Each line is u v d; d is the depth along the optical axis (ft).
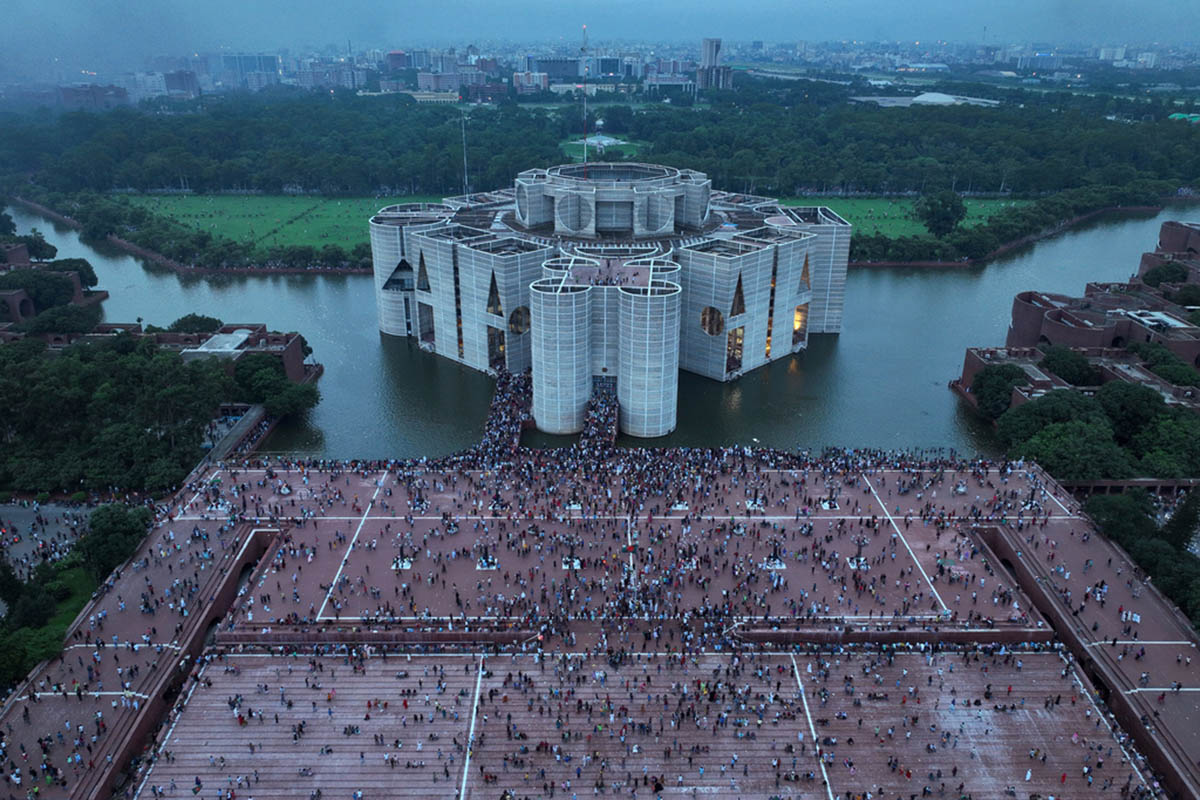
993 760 364.79
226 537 506.07
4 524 526.98
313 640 427.33
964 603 455.22
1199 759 356.79
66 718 375.66
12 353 650.43
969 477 579.48
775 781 354.33
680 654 419.95
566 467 590.55
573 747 369.91
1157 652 419.13
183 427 597.93
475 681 405.39
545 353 643.04
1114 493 572.92
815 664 415.44
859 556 488.85
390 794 347.56
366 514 534.37
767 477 579.89
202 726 379.55
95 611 440.45
